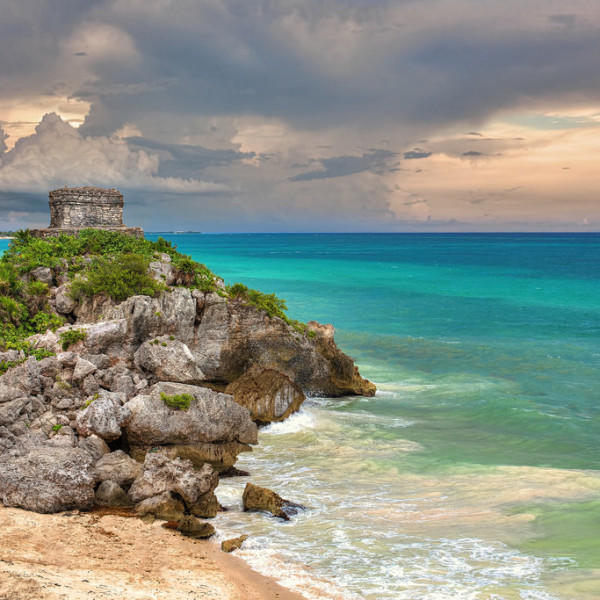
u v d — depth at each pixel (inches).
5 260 1390.3
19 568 602.2
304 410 1317.7
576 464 1002.1
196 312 1347.2
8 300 1242.6
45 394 979.9
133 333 1200.8
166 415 949.8
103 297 1290.6
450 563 685.3
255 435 1086.4
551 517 792.9
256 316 1349.7
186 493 789.9
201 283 1402.6
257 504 829.8
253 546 728.3
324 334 1430.9
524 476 935.0
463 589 631.2
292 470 983.0
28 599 535.5
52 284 1382.9
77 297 1306.6
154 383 1118.4
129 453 948.6
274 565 684.7
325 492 894.4
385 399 1411.2
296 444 1111.6
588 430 1178.0
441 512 818.8
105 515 783.7
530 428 1186.0
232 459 985.5
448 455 1047.0
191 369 1125.7
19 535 693.9
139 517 784.3
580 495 858.8
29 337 1151.6
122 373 1082.7
